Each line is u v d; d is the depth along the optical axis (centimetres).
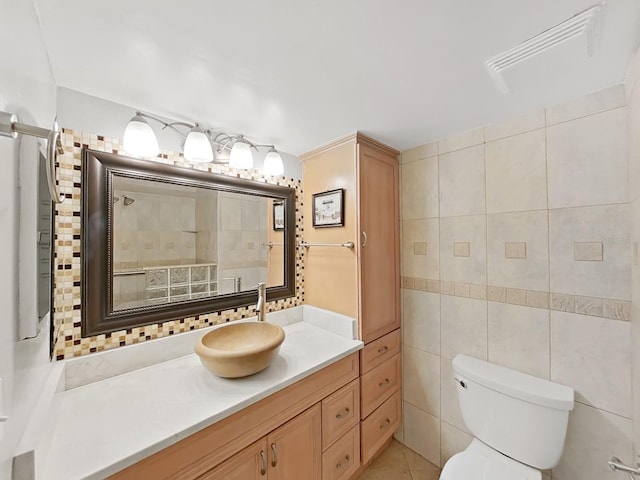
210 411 91
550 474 124
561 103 122
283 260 181
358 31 79
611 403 111
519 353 134
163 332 129
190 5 69
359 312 155
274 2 69
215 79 103
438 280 165
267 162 159
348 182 160
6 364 51
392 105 124
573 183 120
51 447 75
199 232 145
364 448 151
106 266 114
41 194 75
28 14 64
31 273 66
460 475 113
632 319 104
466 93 115
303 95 115
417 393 175
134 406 93
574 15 73
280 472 110
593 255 115
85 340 109
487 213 145
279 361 127
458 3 70
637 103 89
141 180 125
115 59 91
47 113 86
